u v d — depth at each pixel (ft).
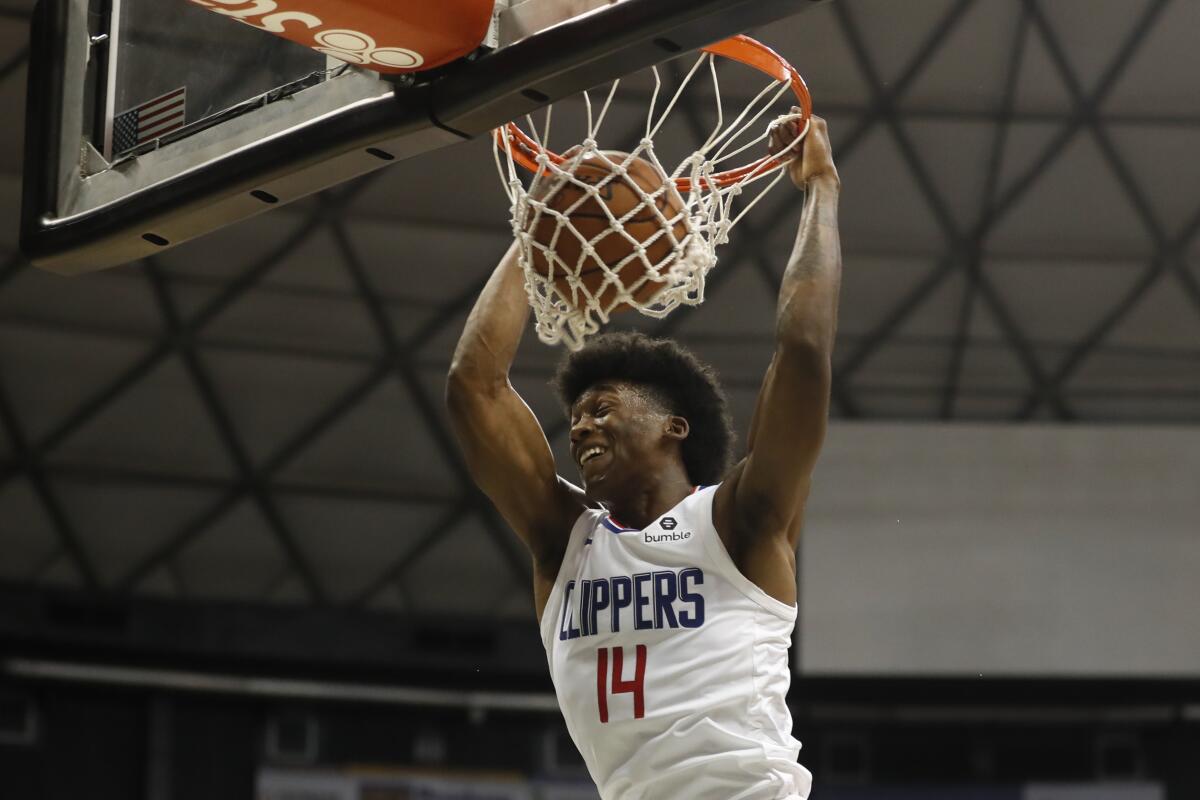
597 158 13.21
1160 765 47.73
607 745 12.37
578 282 13.19
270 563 45.98
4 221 39.86
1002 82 40.98
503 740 48.75
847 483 45.50
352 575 46.62
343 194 41.27
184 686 45.93
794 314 12.23
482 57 12.24
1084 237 43.09
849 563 45.01
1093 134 41.65
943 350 45.24
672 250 13.26
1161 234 42.88
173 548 45.06
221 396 44.11
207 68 14.46
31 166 15.56
